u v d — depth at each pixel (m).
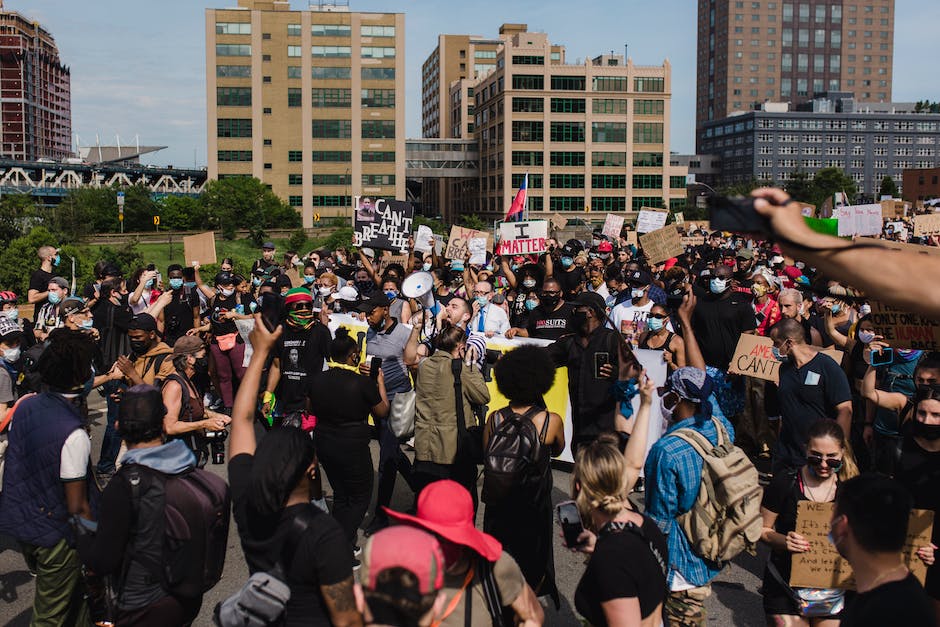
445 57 175.38
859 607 2.73
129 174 160.00
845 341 8.58
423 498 3.15
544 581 4.92
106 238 92.81
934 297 1.39
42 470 4.40
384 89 116.62
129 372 6.52
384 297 8.18
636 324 9.64
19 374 7.63
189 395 6.89
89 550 3.73
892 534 2.69
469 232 16.53
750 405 9.36
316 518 3.26
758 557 6.75
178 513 3.72
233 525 7.45
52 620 4.53
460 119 157.88
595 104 120.81
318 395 6.11
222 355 9.23
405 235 14.20
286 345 7.48
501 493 4.66
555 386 9.02
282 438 3.28
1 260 47.19
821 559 4.24
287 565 3.20
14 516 4.43
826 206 9.73
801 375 6.21
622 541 3.35
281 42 114.38
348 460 6.11
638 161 121.94
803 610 4.35
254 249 100.81
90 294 11.03
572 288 11.38
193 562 3.76
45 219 80.25
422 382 6.29
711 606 5.81
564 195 121.12
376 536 2.31
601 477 3.41
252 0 120.88
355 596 3.17
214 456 8.97
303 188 116.06
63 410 4.48
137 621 3.74
